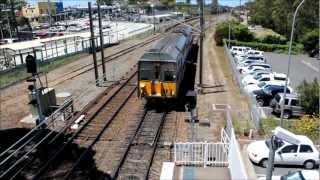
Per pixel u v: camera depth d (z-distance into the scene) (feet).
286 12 235.20
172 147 61.93
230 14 515.09
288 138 36.17
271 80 106.11
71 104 76.89
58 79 113.60
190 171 51.78
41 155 57.93
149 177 52.06
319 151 61.05
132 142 63.46
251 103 82.43
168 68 78.23
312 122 70.79
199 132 68.28
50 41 164.04
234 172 46.68
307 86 83.15
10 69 121.29
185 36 127.24
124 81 111.24
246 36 222.48
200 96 95.09
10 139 65.31
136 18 428.56
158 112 80.69
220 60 158.71
